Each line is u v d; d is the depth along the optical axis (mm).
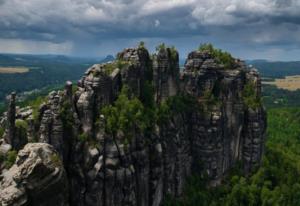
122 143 123750
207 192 155875
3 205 87000
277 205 156875
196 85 165375
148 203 138125
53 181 94750
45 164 93562
